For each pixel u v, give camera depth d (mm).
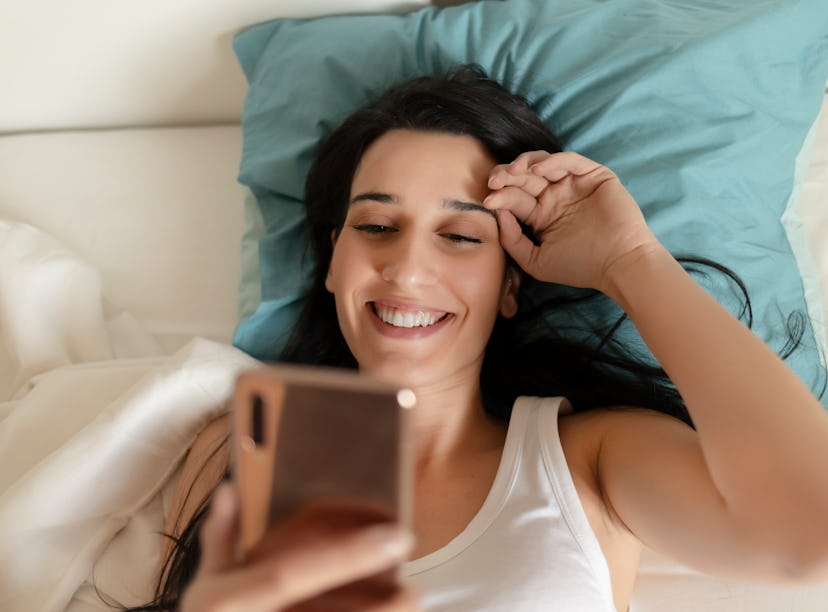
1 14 1299
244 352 1113
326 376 418
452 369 870
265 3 1243
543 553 774
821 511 594
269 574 396
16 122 1439
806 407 644
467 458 895
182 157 1374
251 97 1209
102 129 1443
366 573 419
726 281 968
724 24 1007
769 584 658
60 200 1361
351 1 1226
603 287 853
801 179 1118
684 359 712
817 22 1010
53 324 1159
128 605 933
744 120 1001
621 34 1046
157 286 1275
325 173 1024
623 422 839
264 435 421
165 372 959
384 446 414
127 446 945
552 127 1037
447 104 890
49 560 919
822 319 1066
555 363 999
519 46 1067
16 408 1046
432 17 1142
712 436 661
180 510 927
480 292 855
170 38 1313
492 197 862
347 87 1139
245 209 1248
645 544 790
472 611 742
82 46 1335
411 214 849
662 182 985
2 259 1163
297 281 1118
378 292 850
